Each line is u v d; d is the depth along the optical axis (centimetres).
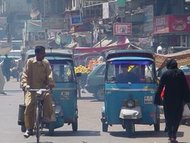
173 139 1476
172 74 1475
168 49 3281
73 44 5156
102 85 3048
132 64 1672
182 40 3528
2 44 7556
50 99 1438
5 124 1897
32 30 7212
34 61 1445
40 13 8300
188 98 1478
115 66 1677
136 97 1641
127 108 1636
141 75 1661
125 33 4041
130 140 1546
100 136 1633
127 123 1628
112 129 1809
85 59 4291
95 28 5044
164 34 3616
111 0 5047
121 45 3844
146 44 3903
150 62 1669
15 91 3850
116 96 1652
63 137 1605
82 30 5278
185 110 1884
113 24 4197
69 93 1684
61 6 7388
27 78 1438
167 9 3816
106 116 1673
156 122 1675
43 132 1716
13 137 1586
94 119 2123
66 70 1705
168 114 1477
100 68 3067
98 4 5109
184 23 3456
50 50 1841
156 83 1650
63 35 5653
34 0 8962
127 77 1659
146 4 4091
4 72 5222
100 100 3056
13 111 2370
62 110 1677
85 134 1677
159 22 3653
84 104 2831
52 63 1711
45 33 6700
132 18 4181
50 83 1426
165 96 1477
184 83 1476
